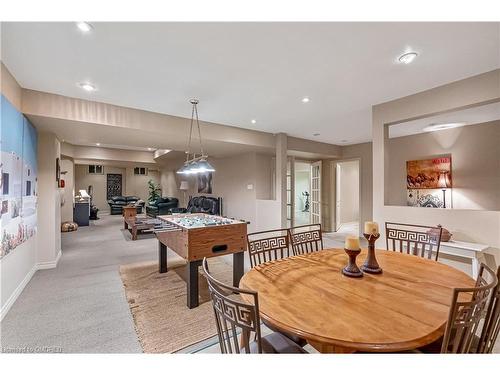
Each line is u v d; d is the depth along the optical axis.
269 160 6.20
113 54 2.12
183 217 3.93
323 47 2.03
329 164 6.95
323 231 6.99
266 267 1.70
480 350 1.06
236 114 3.82
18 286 2.72
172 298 2.70
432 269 1.65
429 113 2.85
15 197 2.59
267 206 5.45
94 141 4.59
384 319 1.05
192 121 3.86
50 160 3.73
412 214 2.98
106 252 4.57
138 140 4.46
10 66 2.32
